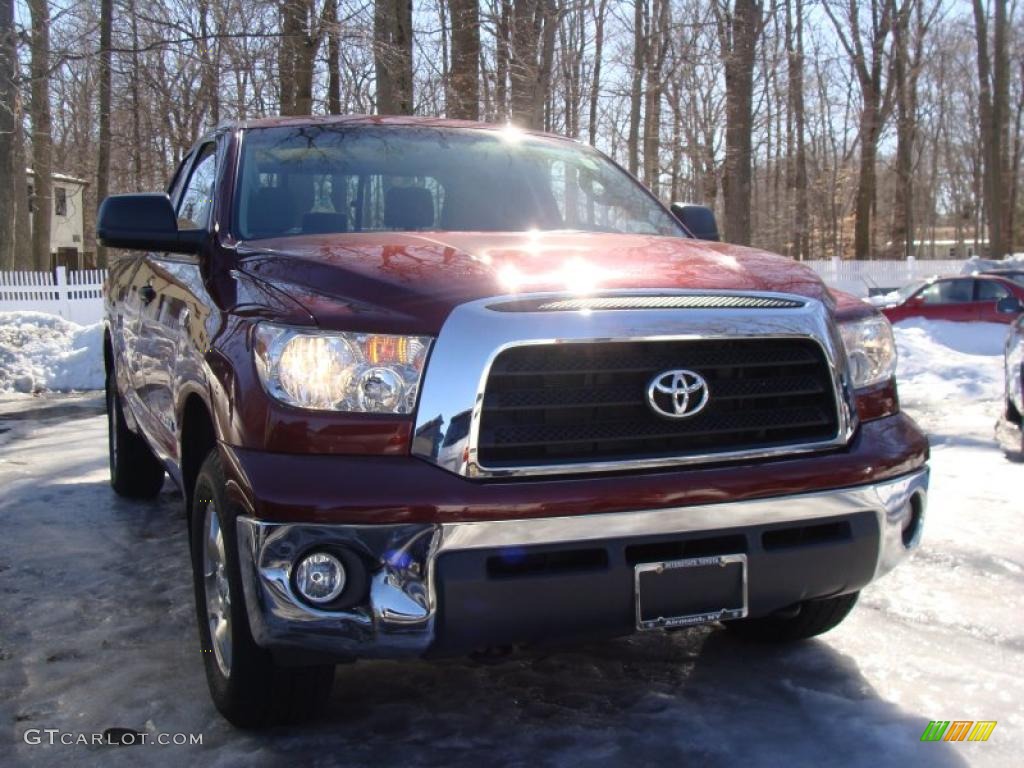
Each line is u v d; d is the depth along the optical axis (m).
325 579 2.71
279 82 17.00
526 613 2.75
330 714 3.32
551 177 4.61
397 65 14.33
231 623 2.98
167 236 3.88
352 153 4.39
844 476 3.03
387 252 3.27
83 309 19.80
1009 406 7.31
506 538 2.70
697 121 28.27
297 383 2.81
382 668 3.70
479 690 3.50
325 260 3.21
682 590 2.87
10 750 3.09
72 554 5.18
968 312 15.62
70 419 10.38
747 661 3.74
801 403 3.10
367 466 2.73
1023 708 3.30
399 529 2.67
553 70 17.22
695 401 2.92
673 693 3.46
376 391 2.77
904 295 16.41
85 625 4.18
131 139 28.30
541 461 2.77
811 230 52.25
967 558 4.83
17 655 3.86
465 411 2.72
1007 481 6.40
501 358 2.76
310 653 2.86
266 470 2.76
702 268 3.26
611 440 2.84
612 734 3.16
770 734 3.14
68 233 49.12
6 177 21.86
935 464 7.01
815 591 3.07
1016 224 57.50
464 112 14.39
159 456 4.74
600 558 2.80
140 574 4.85
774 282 3.23
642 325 2.86
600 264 3.19
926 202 70.56
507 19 15.11
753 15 21.08
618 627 2.85
